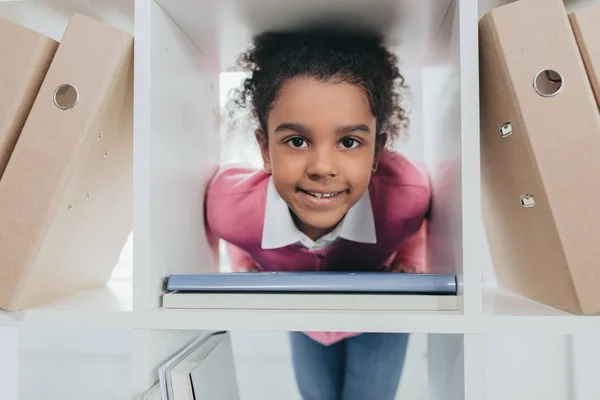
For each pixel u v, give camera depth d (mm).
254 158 995
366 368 1021
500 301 736
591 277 582
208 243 972
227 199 993
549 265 632
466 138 615
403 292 666
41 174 641
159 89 697
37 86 670
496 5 737
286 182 958
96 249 843
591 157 580
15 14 815
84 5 769
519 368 1027
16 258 640
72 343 1088
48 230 645
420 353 1009
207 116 952
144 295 654
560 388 1019
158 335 701
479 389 609
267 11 754
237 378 1045
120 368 1083
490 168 722
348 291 666
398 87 951
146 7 666
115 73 656
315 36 884
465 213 613
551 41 589
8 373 1053
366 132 943
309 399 1032
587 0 731
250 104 989
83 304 727
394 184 974
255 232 996
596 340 1013
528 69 590
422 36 868
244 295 676
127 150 789
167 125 734
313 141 941
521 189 637
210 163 976
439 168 821
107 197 792
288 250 995
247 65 970
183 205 813
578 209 582
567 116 584
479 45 654
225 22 796
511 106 602
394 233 977
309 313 636
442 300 653
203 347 819
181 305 682
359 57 931
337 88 930
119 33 655
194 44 879
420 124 955
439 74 806
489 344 1030
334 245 987
